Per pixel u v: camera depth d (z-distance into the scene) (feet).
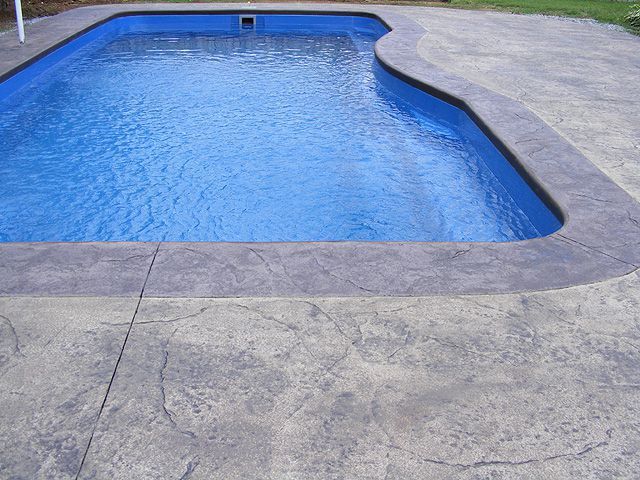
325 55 26.68
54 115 18.04
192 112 18.53
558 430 5.37
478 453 5.09
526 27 29.76
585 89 17.84
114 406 5.49
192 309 6.93
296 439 5.18
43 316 6.73
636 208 9.80
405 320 6.86
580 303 7.31
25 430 5.19
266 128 17.38
